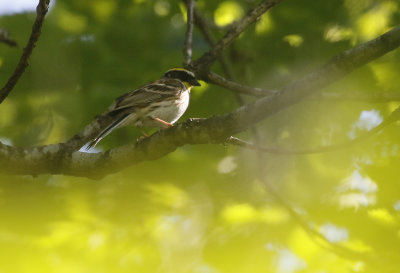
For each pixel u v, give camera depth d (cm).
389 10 1459
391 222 1208
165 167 1397
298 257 1288
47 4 830
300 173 1366
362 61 780
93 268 1186
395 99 1020
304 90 789
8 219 1133
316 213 1269
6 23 1520
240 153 1470
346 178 1302
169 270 1253
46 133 1493
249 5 1559
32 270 1090
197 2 1602
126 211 1266
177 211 1306
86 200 1240
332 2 1478
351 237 1222
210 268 1290
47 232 1154
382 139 1298
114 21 1611
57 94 1520
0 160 884
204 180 1422
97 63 1562
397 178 1244
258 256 1288
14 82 884
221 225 1314
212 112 1572
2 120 1495
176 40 1608
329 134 1384
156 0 1631
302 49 1499
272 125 1467
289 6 1488
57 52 1545
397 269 1135
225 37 1146
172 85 1344
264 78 1527
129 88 1545
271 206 1338
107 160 902
